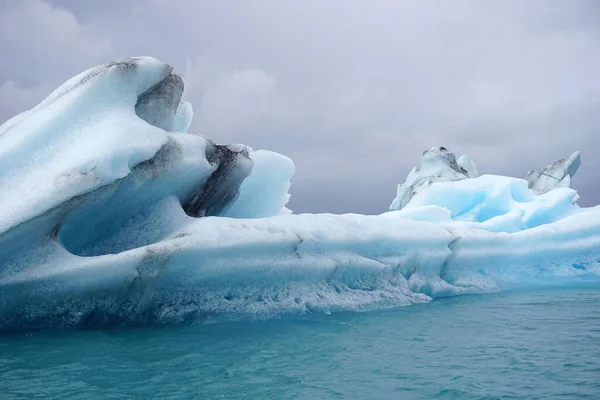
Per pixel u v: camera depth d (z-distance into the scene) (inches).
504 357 157.4
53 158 201.3
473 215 561.0
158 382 131.7
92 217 209.6
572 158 765.9
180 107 322.7
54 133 208.1
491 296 303.1
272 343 176.2
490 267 351.3
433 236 305.1
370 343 177.8
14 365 144.6
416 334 192.4
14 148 200.2
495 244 349.7
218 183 283.6
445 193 571.5
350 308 241.3
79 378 133.9
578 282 374.6
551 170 781.3
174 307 205.2
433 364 150.5
